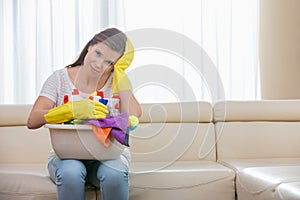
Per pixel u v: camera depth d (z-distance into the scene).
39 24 3.46
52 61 3.46
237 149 2.60
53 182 1.95
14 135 2.50
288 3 3.51
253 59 3.59
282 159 2.52
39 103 1.86
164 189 2.01
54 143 1.75
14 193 1.96
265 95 3.51
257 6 3.60
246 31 3.58
